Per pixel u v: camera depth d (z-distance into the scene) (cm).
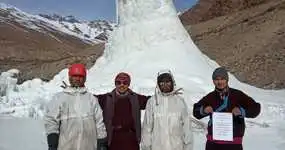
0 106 1266
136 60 1403
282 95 1491
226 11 6359
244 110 446
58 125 459
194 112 465
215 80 455
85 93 470
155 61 1370
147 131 479
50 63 4903
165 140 466
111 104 498
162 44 1429
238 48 4088
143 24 1474
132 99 502
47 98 1252
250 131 991
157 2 1491
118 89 500
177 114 472
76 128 454
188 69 1348
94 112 468
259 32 4288
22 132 945
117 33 1531
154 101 478
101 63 1556
